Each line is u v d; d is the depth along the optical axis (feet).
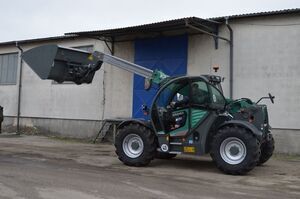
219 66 49.01
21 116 68.49
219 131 32.60
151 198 24.17
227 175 32.12
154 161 38.65
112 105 58.23
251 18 47.03
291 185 28.71
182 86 34.99
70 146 51.01
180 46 52.03
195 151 33.76
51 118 64.85
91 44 60.80
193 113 33.96
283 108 44.98
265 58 46.14
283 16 45.27
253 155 31.27
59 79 39.29
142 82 55.57
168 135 34.60
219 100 34.40
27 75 68.28
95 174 31.40
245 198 24.62
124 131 35.88
